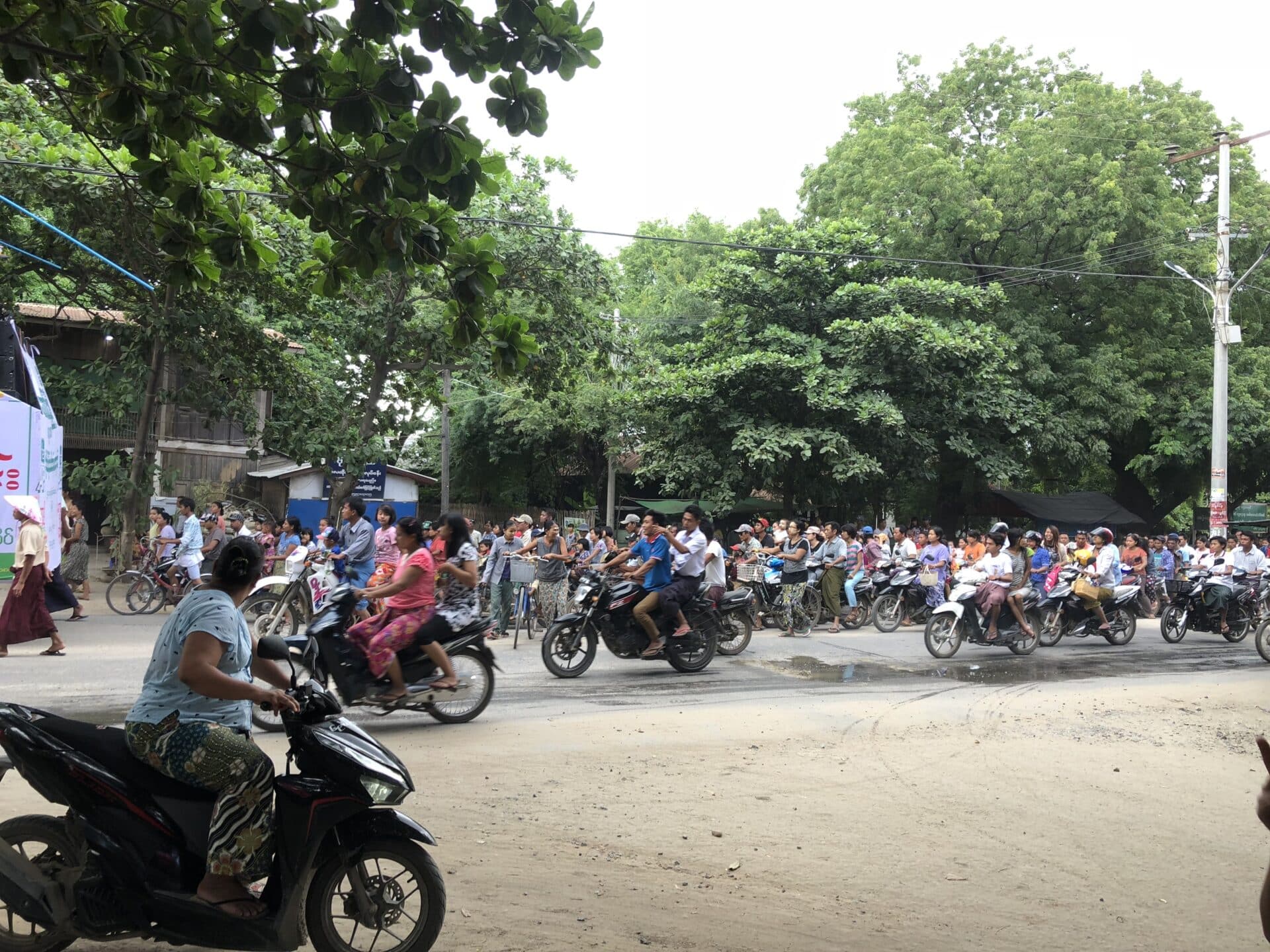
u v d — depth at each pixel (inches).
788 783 273.3
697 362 1109.7
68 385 888.3
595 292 921.5
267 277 747.4
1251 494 1352.1
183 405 834.8
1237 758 320.8
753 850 220.1
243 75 199.6
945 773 290.7
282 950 145.3
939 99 1268.5
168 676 146.8
